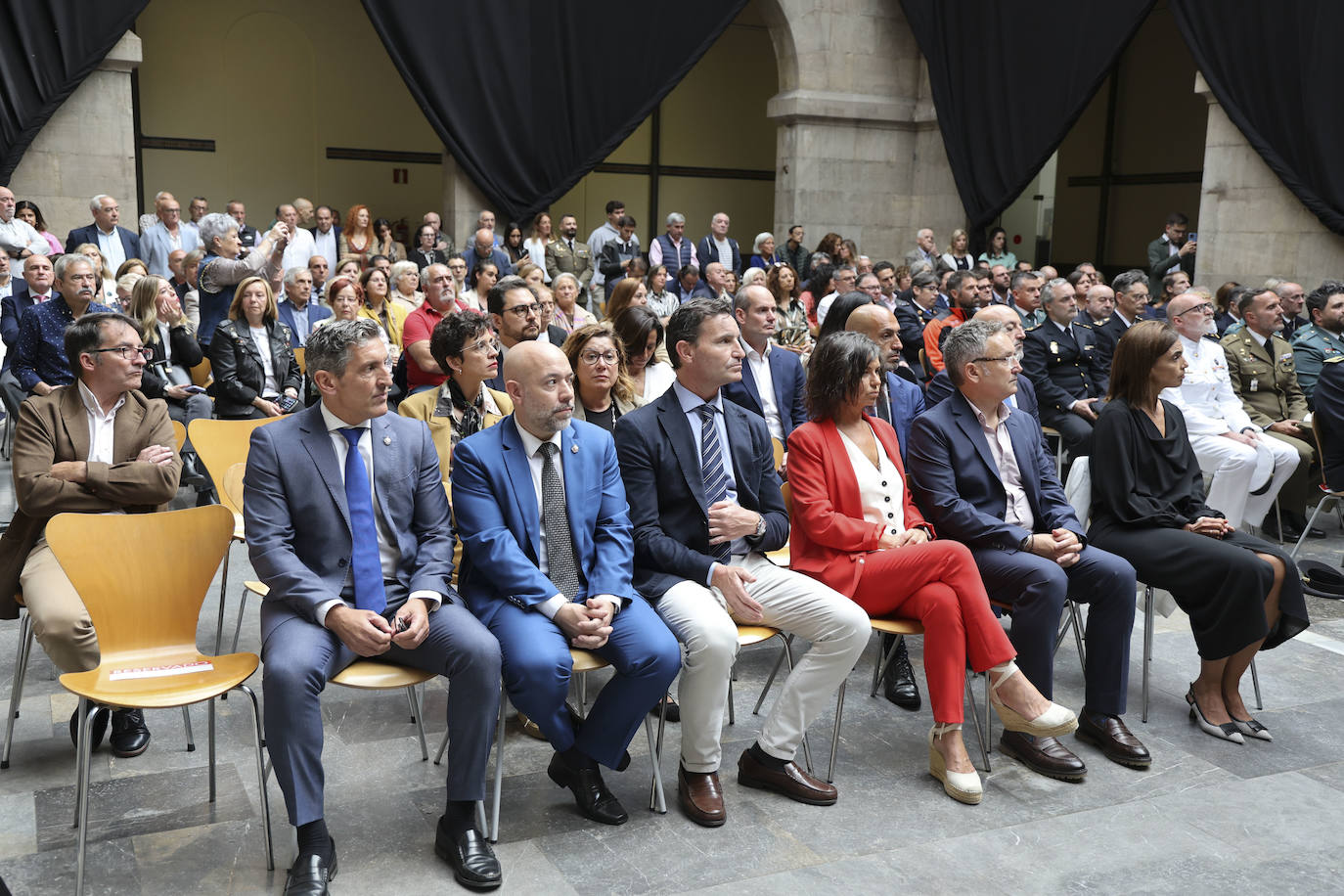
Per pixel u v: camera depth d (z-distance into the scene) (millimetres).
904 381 4633
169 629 3025
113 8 9461
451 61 10758
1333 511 6828
